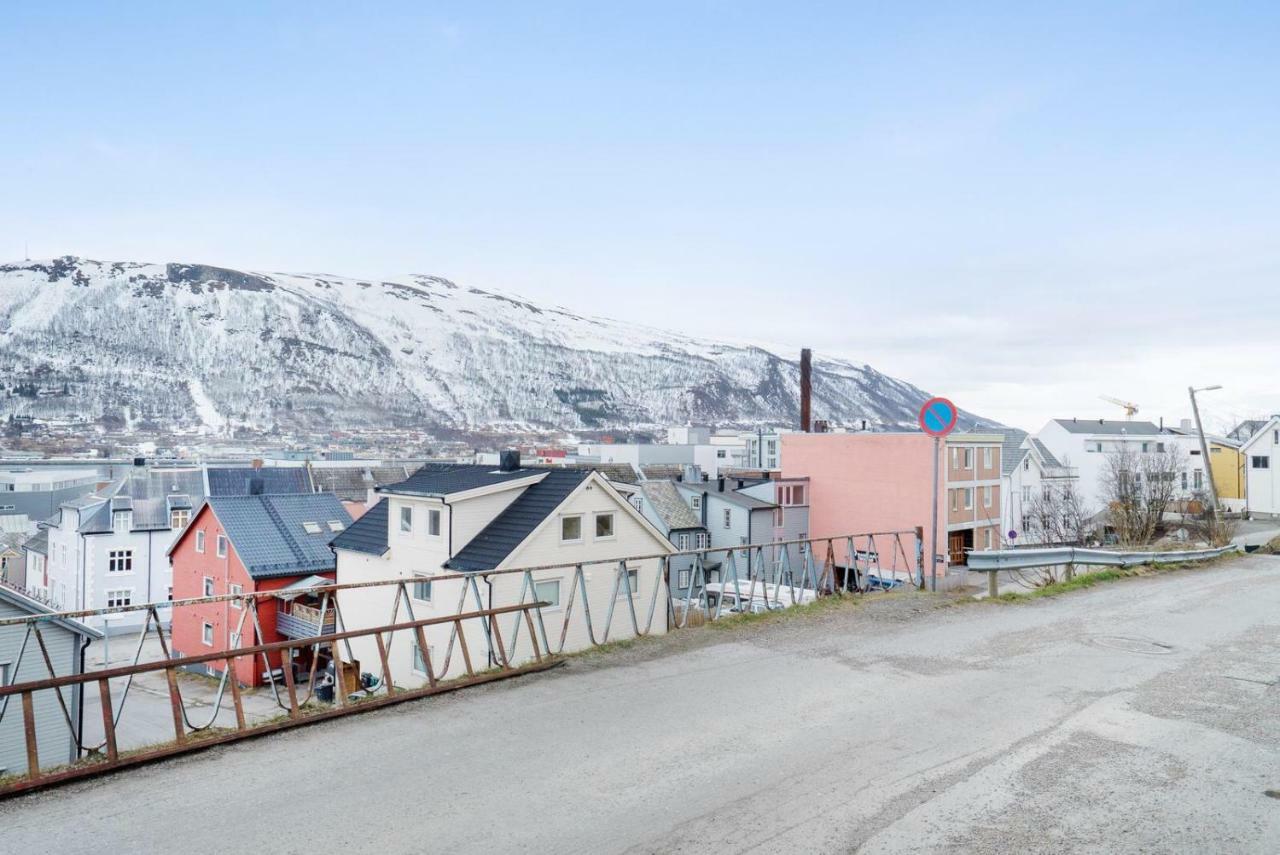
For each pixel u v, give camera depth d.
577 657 9.54
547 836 5.04
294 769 6.12
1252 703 7.74
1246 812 5.41
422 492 24.83
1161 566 18.97
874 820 5.27
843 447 49.41
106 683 6.25
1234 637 10.70
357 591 27.98
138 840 4.98
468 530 24.31
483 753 6.45
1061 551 15.58
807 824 5.21
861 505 48.53
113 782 5.89
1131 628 11.23
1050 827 5.18
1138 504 47.84
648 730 6.98
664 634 10.86
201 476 58.53
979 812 5.39
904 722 7.18
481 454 110.56
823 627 11.20
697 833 5.09
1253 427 78.50
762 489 49.81
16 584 66.12
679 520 47.16
